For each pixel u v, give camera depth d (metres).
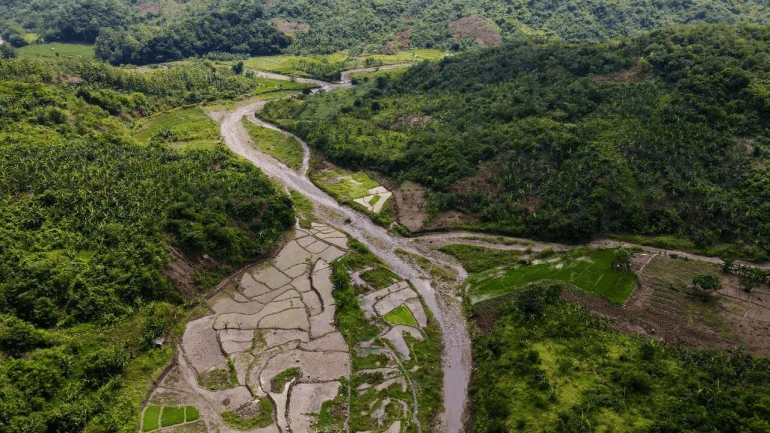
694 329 65.94
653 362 60.09
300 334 69.62
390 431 56.38
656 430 50.38
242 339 68.50
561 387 57.12
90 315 64.69
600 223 88.06
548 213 89.69
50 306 62.78
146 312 67.94
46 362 56.47
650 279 76.06
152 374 61.94
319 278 81.50
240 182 96.75
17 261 66.25
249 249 85.44
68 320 62.91
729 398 52.59
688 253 82.19
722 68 102.50
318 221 99.94
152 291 70.69
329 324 71.69
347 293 77.12
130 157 97.50
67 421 52.91
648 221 87.75
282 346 67.44
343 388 60.88
